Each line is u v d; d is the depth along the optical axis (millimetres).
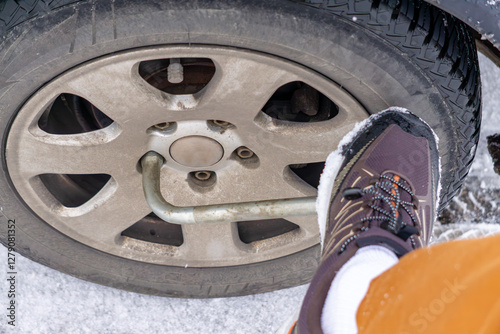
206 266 1914
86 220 1735
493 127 2248
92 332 2082
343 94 1396
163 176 1648
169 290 2023
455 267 690
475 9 1188
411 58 1303
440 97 1394
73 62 1316
